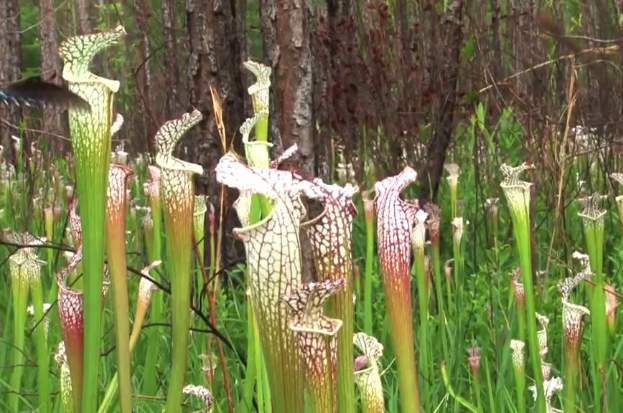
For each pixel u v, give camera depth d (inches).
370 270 145.9
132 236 228.1
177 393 71.7
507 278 219.3
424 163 264.1
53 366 157.5
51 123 364.5
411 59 262.7
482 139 281.3
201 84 249.1
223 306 200.7
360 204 273.6
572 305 101.0
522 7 277.0
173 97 380.2
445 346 154.0
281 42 204.2
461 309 175.5
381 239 59.7
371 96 267.4
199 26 248.5
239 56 259.8
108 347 172.4
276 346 52.4
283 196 52.3
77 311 69.2
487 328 184.2
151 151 302.5
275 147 213.8
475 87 265.0
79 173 64.1
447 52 253.9
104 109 63.8
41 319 109.0
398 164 267.0
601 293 118.9
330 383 53.4
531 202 211.6
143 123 383.2
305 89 204.2
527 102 246.5
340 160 351.9
